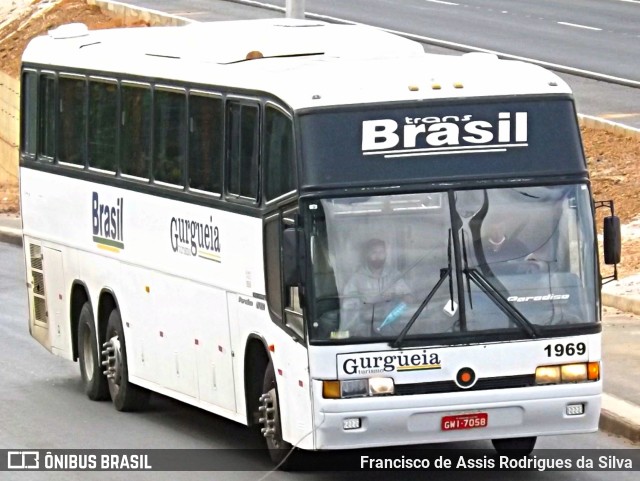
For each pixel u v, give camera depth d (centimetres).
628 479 2553
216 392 2869
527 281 2428
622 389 3103
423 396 2373
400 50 2900
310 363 2380
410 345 2380
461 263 2416
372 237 2408
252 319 2672
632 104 6253
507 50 7800
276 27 3077
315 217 2406
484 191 2445
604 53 7744
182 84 2961
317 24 3138
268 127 2598
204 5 9588
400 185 2425
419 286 2403
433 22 8956
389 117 2442
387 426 2375
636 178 5184
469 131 2461
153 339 3117
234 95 2734
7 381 3641
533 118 2488
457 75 2530
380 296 2392
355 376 2370
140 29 3688
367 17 9106
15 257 5869
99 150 3375
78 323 3556
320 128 2433
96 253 3388
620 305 3950
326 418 2366
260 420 2655
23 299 4878
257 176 2639
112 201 3291
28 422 3156
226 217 2762
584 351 2434
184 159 2955
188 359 2972
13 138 8388
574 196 2472
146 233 3122
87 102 3431
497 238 2434
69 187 3525
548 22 9050
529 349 2412
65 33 3741
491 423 2406
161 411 3291
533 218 2452
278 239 2533
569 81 6881
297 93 2472
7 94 8450
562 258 2452
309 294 2383
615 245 2484
